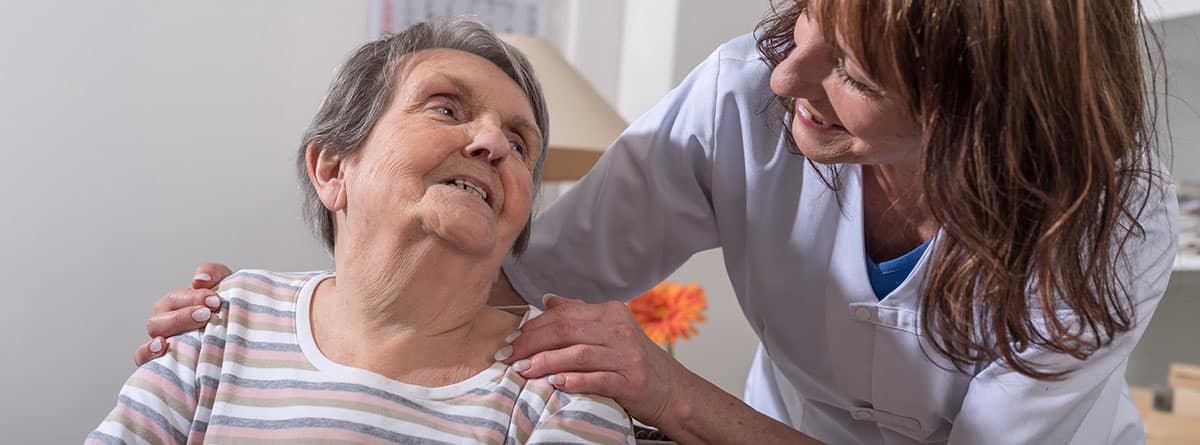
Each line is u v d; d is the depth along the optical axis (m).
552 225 1.29
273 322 0.98
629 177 1.25
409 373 0.95
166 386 0.93
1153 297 1.01
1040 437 1.03
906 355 1.12
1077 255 0.89
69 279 2.32
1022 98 0.79
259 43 2.50
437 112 0.97
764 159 1.17
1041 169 0.83
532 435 0.92
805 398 1.33
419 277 0.93
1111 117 0.84
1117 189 0.88
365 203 0.94
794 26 0.99
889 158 0.93
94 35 2.32
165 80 2.40
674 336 2.03
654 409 1.03
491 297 1.29
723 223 1.24
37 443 2.30
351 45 2.63
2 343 2.26
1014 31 0.78
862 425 1.28
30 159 2.27
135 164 2.38
